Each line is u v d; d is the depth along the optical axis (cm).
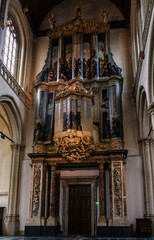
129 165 1888
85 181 2056
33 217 1738
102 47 2202
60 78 2103
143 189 1817
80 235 1744
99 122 1928
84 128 1747
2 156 2220
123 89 2139
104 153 1798
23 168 2008
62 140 1731
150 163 1830
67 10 2559
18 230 1853
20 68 2203
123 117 2042
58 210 1853
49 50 2256
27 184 1964
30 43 2395
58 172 1930
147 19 1399
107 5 2483
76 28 2217
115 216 1652
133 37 2136
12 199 1900
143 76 1630
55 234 1698
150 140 1878
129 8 2286
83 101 1808
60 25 2361
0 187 2122
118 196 1691
